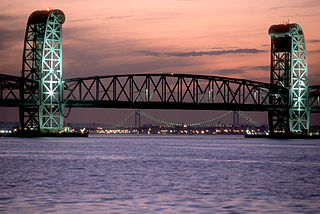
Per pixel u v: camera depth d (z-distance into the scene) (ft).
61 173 271.90
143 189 212.64
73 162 342.03
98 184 227.40
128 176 259.80
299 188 218.59
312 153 469.98
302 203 182.70
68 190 208.33
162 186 222.28
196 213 165.58
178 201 185.47
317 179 252.01
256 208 173.58
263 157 411.13
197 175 267.18
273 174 274.36
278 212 167.73
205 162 352.08
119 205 177.06
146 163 339.16
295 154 454.40
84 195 196.24
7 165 317.01
